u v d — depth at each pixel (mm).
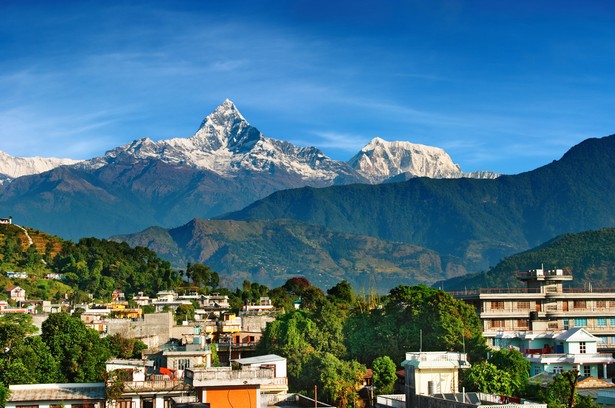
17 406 103562
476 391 122812
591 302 183500
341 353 159250
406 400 107938
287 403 119125
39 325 184875
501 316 178625
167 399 105062
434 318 156000
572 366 142500
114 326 175375
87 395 105625
